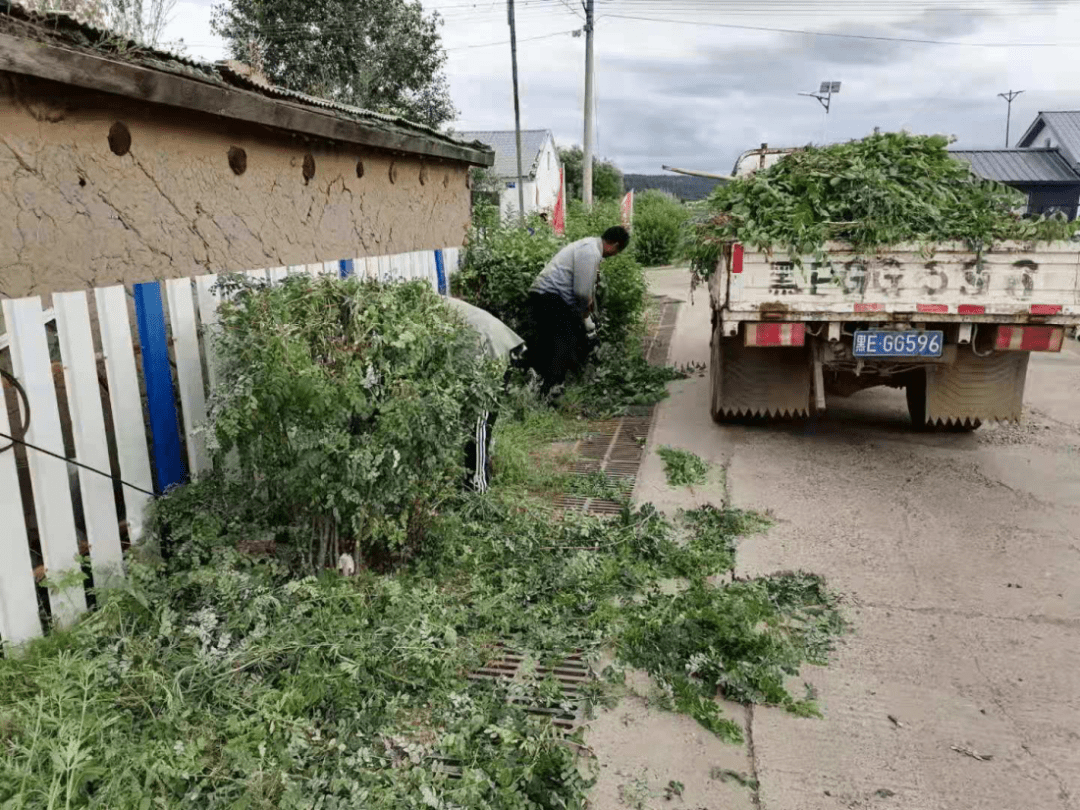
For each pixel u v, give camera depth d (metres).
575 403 7.51
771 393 6.58
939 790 2.79
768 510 5.14
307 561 3.77
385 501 3.71
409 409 3.53
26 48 2.93
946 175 6.29
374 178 6.62
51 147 3.40
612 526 4.76
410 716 3.02
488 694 3.14
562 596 3.87
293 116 4.84
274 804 2.48
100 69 3.28
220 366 3.84
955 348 5.75
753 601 3.89
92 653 3.05
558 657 3.45
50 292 3.43
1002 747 2.99
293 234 5.38
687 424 7.06
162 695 2.84
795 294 5.61
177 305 3.87
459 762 2.81
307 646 3.13
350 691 2.99
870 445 6.46
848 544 4.66
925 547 4.62
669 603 3.86
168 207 4.14
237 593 3.30
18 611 3.11
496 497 5.05
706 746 3.00
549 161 50.25
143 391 4.12
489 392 4.11
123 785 2.43
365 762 2.69
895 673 3.44
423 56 23.08
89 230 3.63
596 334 8.98
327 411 3.41
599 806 2.69
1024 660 3.52
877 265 5.51
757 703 3.25
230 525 3.62
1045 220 5.47
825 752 2.97
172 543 3.73
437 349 3.87
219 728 2.74
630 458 6.20
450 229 8.52
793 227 5.52
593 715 3.13
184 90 3.79
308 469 3.41
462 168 8.83
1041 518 5.00
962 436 6.70
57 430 3.21
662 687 3.32
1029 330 5.55
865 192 5.68
